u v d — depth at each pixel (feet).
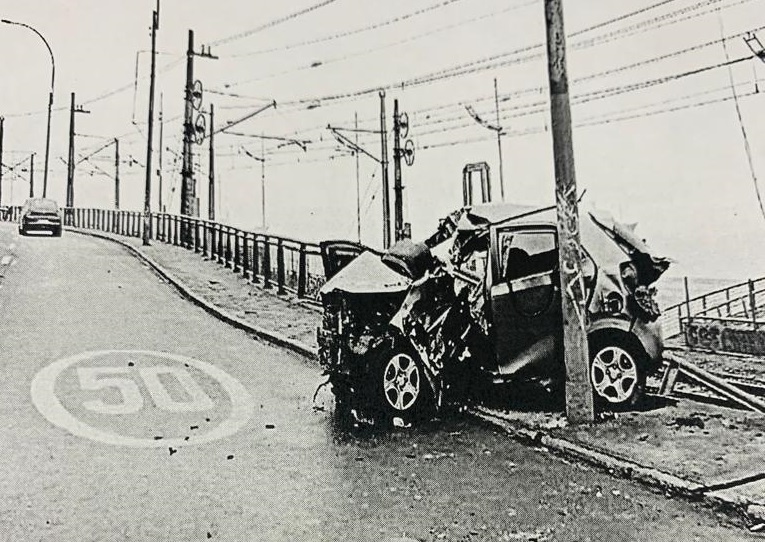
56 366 34.71
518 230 30.14
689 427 26.12
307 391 32.91
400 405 28.76
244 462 23.50
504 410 29.40
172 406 29.71
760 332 55.16
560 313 29.60
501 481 21.84
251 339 43.93
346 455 24.34
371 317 29.60
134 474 22.11
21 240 103.35
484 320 29.30
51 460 22.97
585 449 23.93
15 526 18.02
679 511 19.42
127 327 44.73
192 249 96.02
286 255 70.54
